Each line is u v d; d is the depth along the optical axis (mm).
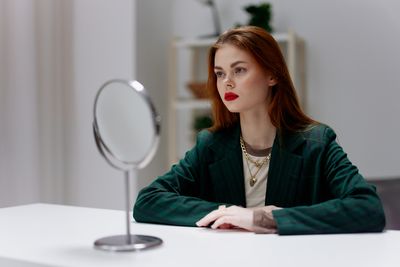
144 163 1024
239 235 1196
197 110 3789
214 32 3727
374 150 3453
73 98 3314
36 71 3094
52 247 1080
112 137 1064
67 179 3307
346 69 3480
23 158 3004
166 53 3738
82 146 3301
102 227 1323
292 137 1561
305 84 3529
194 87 3426
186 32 3793
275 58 1509
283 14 3584
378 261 942
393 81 3414
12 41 2951
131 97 1021
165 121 3738
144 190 1487
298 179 1543
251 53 1469
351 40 3467
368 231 1233
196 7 3764
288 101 1570
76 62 3322
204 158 1656
